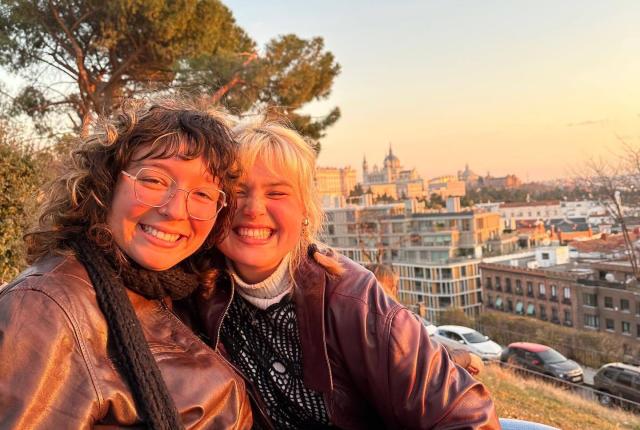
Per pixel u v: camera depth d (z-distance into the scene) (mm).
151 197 758
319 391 924
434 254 43312
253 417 910
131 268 785
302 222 974
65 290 705
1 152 3707
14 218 3705
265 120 987
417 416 868
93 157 776
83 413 664
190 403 766
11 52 6895
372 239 40281
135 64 7688
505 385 5613
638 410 9438
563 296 28031
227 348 974
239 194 911
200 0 7703
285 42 7492
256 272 953
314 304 928
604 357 16438
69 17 7152
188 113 809
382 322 898
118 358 729
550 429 1234
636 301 23812
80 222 793
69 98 7355
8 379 629
